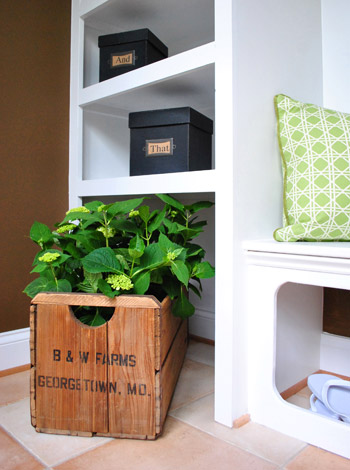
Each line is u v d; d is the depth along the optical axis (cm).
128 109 158
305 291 121
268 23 108
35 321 91
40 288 97
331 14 131
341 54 129
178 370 126
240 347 99
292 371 117
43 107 142
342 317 128
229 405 97
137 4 135
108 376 89
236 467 81
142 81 122
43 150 143
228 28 96
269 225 111
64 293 90
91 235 104
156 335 87
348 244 95
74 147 147
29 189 139
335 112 109
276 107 111
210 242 164
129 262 102
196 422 100
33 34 139
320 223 100
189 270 110
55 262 95
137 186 122
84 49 150
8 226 134
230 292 97
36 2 139
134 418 89
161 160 125
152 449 87
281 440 92
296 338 118
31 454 85
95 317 94
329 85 133
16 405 109
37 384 92
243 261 100
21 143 137
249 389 102
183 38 161
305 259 89
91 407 90
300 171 104
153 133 126
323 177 101
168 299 104
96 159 157
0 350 130
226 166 97
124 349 88
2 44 131
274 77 111
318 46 132
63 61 148
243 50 99
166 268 105
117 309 88
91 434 91
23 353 135
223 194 98
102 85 136
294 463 83
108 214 101
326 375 112
